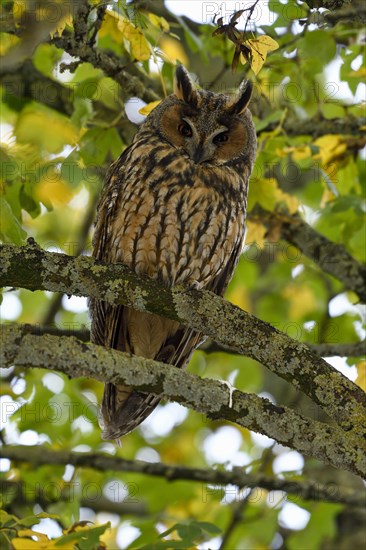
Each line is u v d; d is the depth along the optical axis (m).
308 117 13.01
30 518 7.77
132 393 10.07
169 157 10.41
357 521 14.55
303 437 7.27
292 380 7.77
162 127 10.74
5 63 8.09
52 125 11.59
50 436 13.31
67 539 7.43
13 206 10.80
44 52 13.00
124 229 10.30
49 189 13.75
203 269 10.67
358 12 8.62
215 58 14.22
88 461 12.82
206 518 14.34
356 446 7.33
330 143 12.30
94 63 10.67
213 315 7.98
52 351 6.89
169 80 12.44
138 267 10.43
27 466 12.89
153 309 8.04
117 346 10.85
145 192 10.24
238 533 14.11
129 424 10.14
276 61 12.14
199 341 10.93
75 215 17.52
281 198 12.62
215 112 10.76
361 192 13.34
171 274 10.52
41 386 12.96
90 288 7.93
